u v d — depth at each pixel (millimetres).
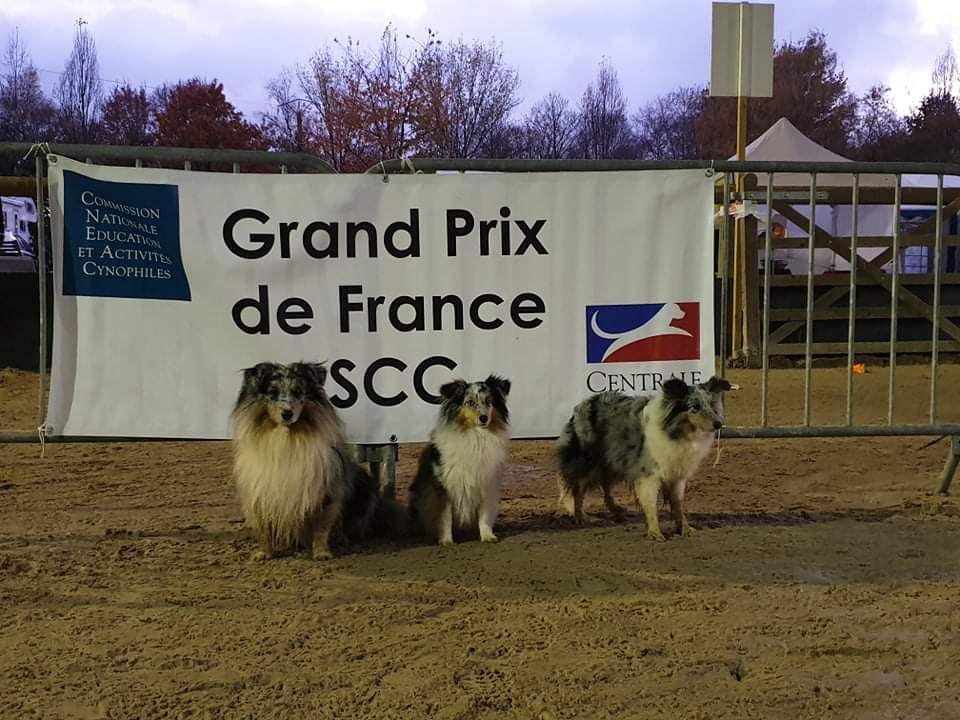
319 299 5996
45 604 4809
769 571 5414
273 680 3893
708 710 3650
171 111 30406
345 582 5215
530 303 6156
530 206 6070
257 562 5594
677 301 6266
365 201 5949
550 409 6289
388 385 6109
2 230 20703
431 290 6070
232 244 5883
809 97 45344
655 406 6105
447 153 23312
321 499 5648
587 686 3850
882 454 8938
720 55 12945
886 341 13938
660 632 4445
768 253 6473
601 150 43719
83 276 5781
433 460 6086
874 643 4309
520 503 7270
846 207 19594
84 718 3562
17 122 40156
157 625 4516
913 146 46531
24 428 10008
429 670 3979
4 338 13961
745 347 13547
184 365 5922
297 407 5430
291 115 27984
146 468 8516
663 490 6324
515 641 4320
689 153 48375
